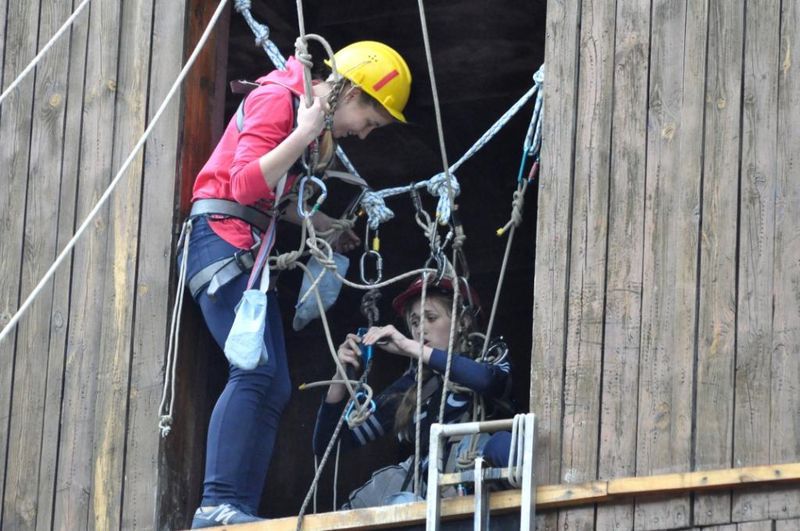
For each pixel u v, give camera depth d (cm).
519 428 1867
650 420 1833
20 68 2247
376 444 2998
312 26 2688
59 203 2188
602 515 1823
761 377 1797
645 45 1934
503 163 2967
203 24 2209
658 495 1805
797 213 1823
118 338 2117
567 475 1852
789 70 1862
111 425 2094
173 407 2078
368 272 3095
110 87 2194
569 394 1873
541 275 1919
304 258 3003
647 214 1889
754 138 1861
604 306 1884
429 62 2003
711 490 1784
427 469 2108
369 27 2719
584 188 1923
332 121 2066
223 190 2072
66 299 2153
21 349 2159
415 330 2188
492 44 2733
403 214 3083
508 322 3138
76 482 2094
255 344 1992
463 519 1877
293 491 3025
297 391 3067
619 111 1928
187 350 2112
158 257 2120
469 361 2047
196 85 2183
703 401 1814
